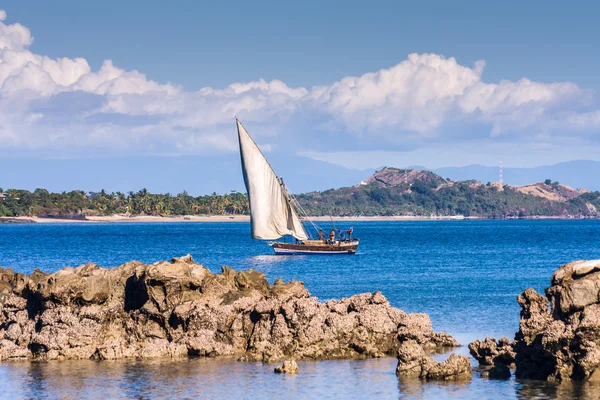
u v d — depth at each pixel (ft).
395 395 352.28
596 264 362.33
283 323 431.02
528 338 386.93
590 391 341.00
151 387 368.89
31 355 433.89
